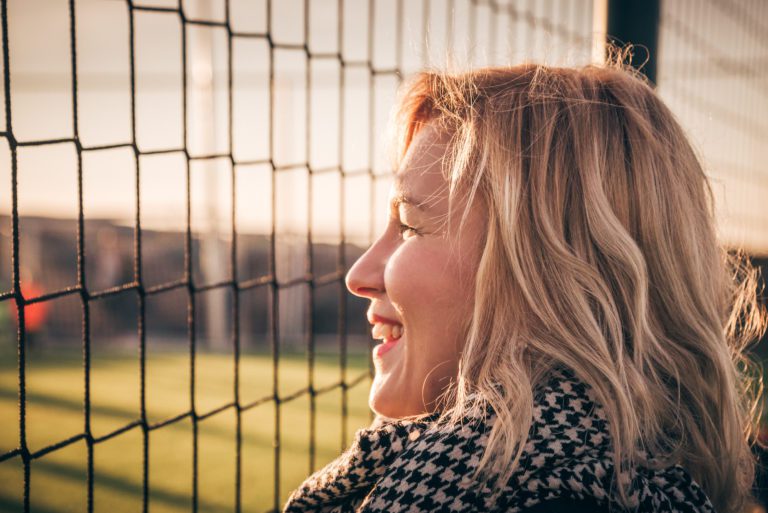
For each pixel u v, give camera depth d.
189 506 3.46
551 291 0.93
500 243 0.94
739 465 1.12
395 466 0.85
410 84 1.13
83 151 1.14
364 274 1.08
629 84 1.04
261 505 3.49
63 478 3.85
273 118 1.54
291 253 10.82
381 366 1.08
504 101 0.99
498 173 0.94
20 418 1.05
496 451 0.82
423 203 1.00
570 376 0.90
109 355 9.21
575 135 0.98
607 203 0.95
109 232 11.67
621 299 0.96
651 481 0.89
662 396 0.95
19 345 1.05
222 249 10.96
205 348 10.00
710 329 1.00
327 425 5.23
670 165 1.01
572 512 0.80
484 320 0.94
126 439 4.71
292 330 10.80
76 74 1.11
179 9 1.29
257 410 5.71
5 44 0.99
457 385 0.98
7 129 1.01
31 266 11.32
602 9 2.00
